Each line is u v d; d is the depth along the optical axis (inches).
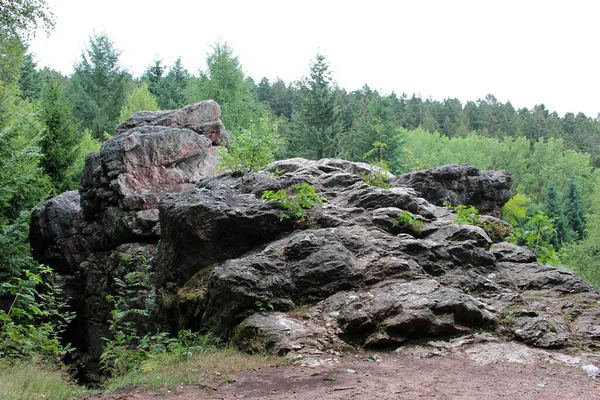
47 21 748.6
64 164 1001.5
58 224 652.1
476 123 3848.4
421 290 274.8
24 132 779.4
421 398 178.2
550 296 292.7
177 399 189.9
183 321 322.0
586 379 201.5
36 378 229.0
